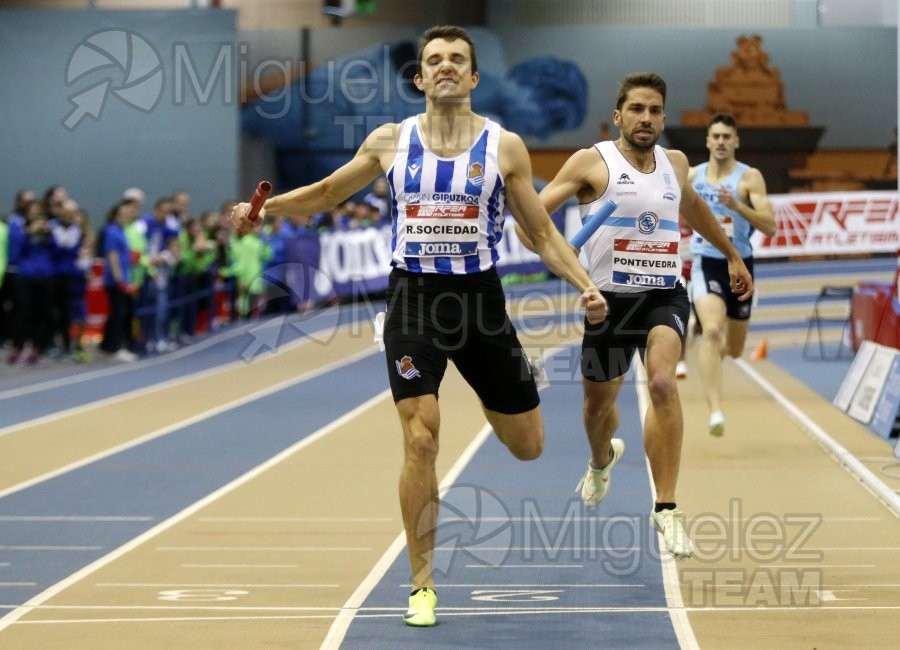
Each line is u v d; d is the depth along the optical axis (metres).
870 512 20.84
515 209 15.23
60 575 17.31
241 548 18.97
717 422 26.27
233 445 30.11
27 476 25.84
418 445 14.52
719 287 27.64
